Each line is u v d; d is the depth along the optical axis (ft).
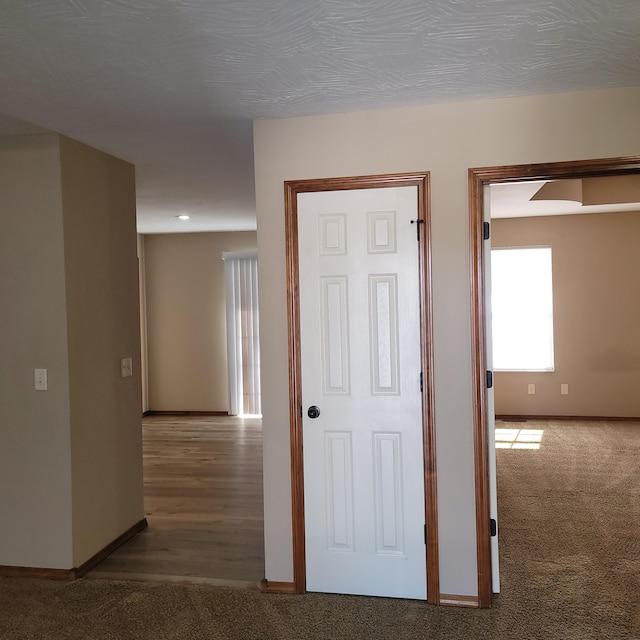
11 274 11.09
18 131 10.76
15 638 8.96
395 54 7.64
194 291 27.81
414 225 9.83
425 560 9.93
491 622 9.14
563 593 9.93
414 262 9.86
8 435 11.17
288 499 10.30
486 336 9.94
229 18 6.57
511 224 24.11
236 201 18.78
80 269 11.41
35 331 11.02
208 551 12.13
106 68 7.92
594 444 19.75
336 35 7.05
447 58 7.80
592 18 6.74
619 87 9.10
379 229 9.94
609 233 23.40
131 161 13.25
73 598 10.21
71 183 11.21
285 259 10.17
